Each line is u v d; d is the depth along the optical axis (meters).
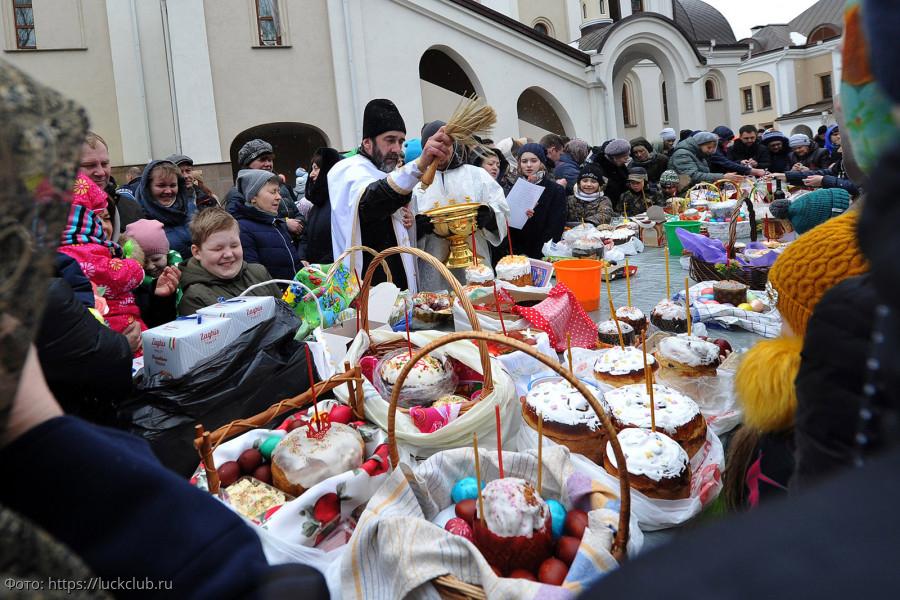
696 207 5.15
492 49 14.07
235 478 1.36
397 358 1.65
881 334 0.34
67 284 1.47
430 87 13.64
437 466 1.28
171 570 0.53
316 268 2.39
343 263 2.33
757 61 31.34
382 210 2.60
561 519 1.16
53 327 1.40
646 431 1.32
